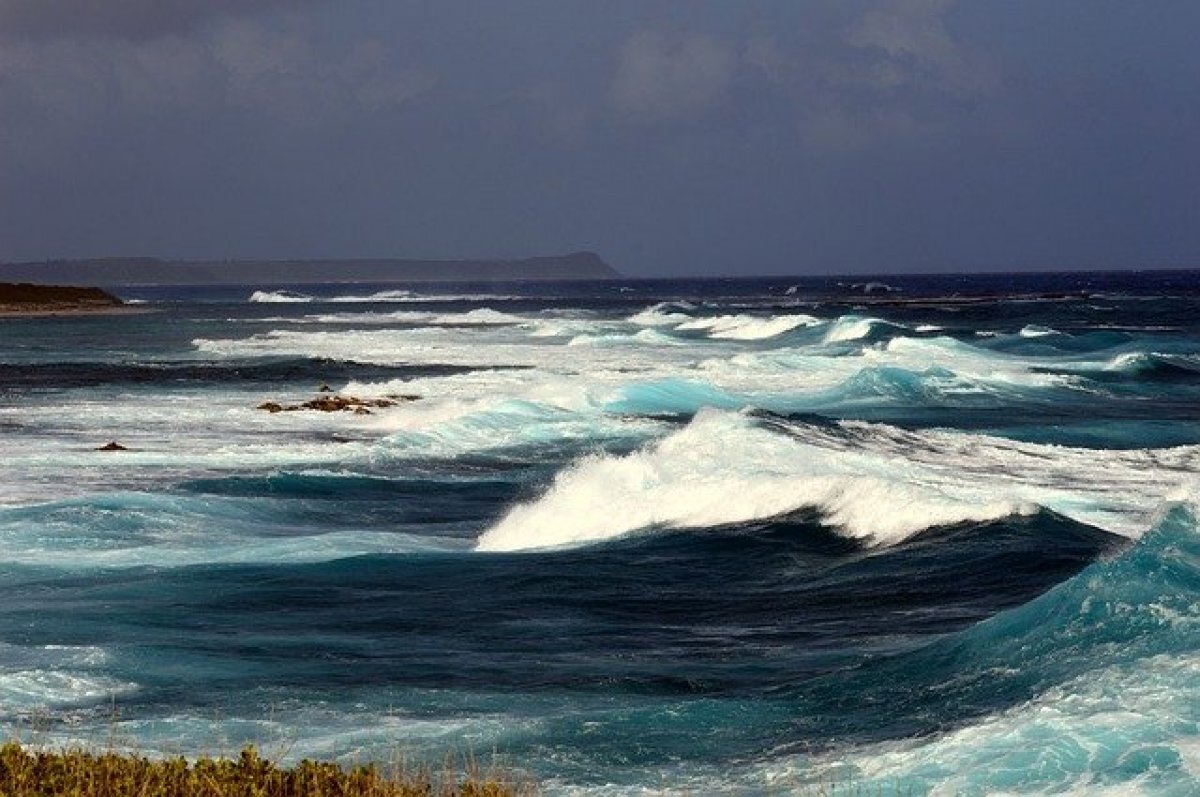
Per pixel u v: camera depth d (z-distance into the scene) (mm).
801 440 61031
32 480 59938
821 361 115625
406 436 71500
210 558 42719
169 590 37969
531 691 27984
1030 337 146625
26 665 30391
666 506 48344
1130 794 18672
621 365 125938
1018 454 62188
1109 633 26031
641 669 29562
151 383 110000
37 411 87125
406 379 113312
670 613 35469
